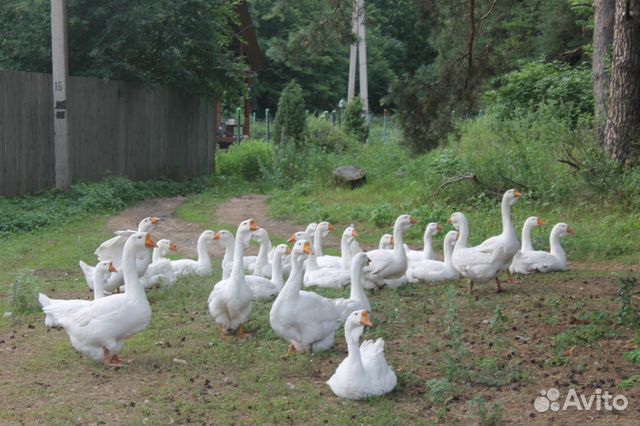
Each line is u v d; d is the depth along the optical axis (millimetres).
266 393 7691
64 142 20188
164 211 21484
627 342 9164
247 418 7145
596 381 7984
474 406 7305
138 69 24984
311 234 14164
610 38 21391
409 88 16672
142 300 8562
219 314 9562
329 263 12641
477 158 21594
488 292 11961
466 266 11758
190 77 27156
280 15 19594
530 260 13266
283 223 19672
